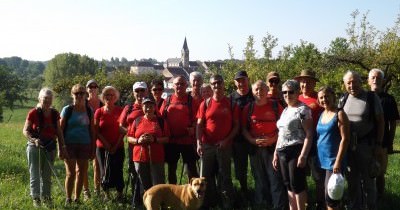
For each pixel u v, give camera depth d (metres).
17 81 101.06
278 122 7.28
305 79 8.13
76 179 8.42
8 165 11.86
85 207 8.19
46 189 8.27
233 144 8.77
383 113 7.40
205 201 8.25
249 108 8.15
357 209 7.41
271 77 8.38
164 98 9.05
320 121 7.02
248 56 32.75
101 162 8.88
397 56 25.50
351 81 7.29
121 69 69.44
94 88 9.52
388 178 10.45
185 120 8.45
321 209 7.89
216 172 8.37
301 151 6.93
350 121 7.30
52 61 115.69
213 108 8.06
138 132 8.07
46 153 8.15
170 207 7.44
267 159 7.97
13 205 8.19
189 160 8.54
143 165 8.07
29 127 8.07
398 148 17.61
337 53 28.38
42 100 8.05
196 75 8.82
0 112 68.94
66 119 8.23
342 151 6.63
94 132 8.50
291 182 7.04
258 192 8.38
